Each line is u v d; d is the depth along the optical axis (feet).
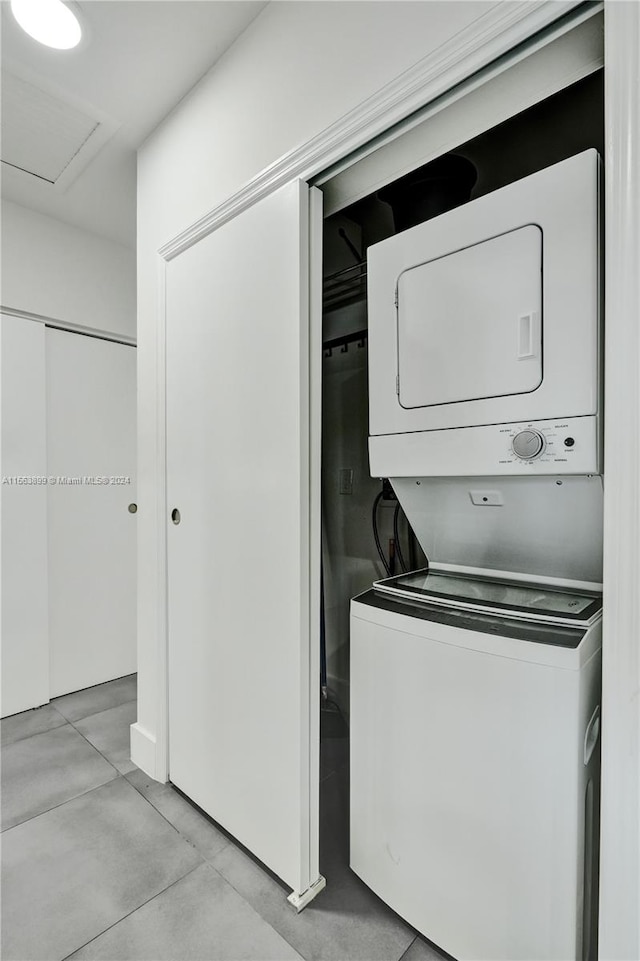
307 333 4.31
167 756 6.07
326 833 5.26
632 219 2.49
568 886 3.09
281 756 4.44
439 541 4.94
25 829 5.24
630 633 2.56
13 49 4.87
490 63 3.09
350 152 3.88
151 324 6.21
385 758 4.08
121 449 9.59
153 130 6.13
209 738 5.32
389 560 6.88
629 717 2.57
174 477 5.83
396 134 3.65
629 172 2.49
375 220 7.15
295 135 4.20
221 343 5.10
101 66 5.12
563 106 4.88
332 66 3.88
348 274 6.42
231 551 4.99
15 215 7.92
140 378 6.44
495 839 3.40
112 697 8.71
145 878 4.60
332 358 7.53
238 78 4.80
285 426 4.39
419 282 4.13
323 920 4.16
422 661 3.78
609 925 2.66
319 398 4.43
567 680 3.08
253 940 3.98
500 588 4.38
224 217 4.98
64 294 8.55
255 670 4.71
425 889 3.81
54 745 7.03
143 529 6.35
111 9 4.44
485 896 3.46
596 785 3.43
